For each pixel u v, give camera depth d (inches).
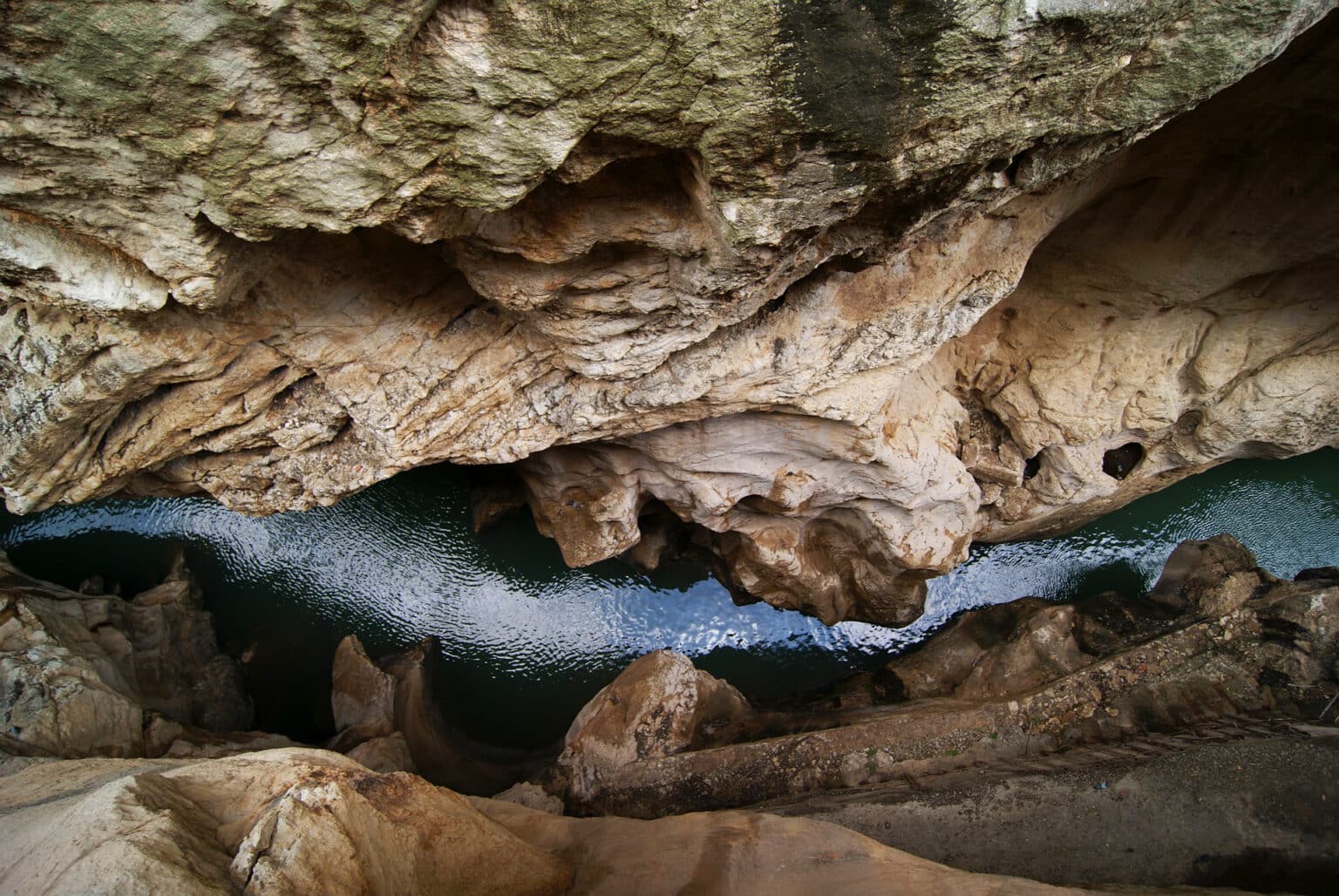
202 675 269.1
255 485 202.7
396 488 317.1
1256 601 229.9
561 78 95.8
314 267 149.1
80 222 113.4
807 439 221.8
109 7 83.4
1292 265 208.5
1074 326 238.1
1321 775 180.5
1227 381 247.0
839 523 272.5
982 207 147.6
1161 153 183.8
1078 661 243.3
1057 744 214.7
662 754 228.4
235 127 98.3
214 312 145.1
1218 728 203.5
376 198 109.7
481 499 304.3
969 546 302.5
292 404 178.1
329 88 94.7
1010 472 271.0
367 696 264.7
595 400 186.4
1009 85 103.3
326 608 310.3
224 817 133.0
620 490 249.0
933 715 221.9
